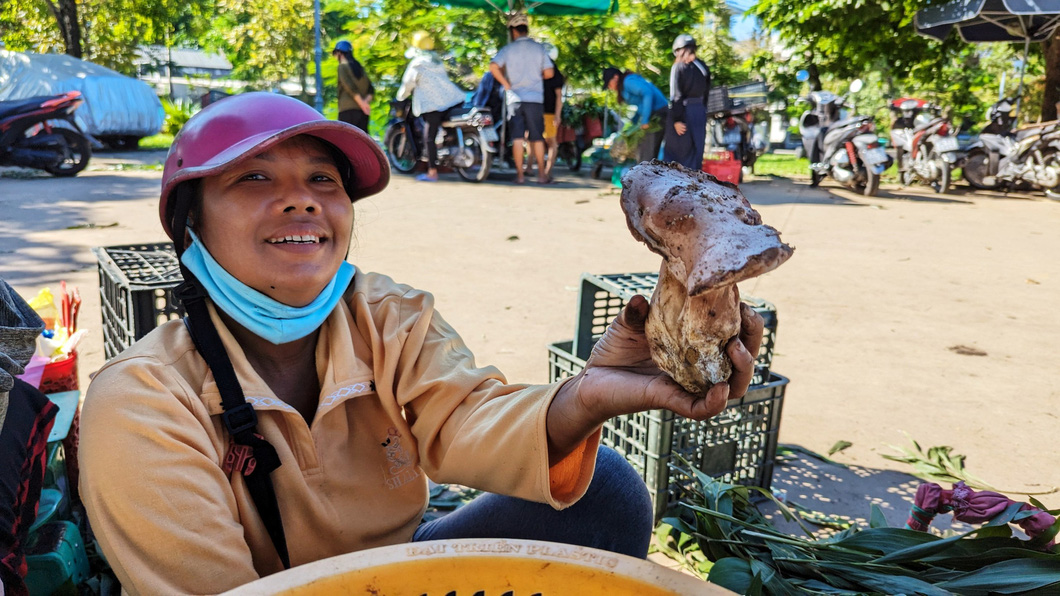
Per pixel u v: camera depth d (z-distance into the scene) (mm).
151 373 1226
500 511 1544
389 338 1437
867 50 13828
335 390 1372
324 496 1369
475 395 1438
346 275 1447
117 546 1155
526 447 1289
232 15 32062
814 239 7305
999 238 7547
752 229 973
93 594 1928
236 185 1270
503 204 8719
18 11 21469
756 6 13914
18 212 7414
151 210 7699
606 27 13961
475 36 13703
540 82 10406
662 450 2363
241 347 1354
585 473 1363
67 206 7867
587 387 1218
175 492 1157
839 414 3316
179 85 35312
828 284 5562
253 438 1261
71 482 2293
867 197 10625
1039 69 17547
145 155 14406
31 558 1721
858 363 3947
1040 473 2818
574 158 12938
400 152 11367
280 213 1266
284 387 1401
